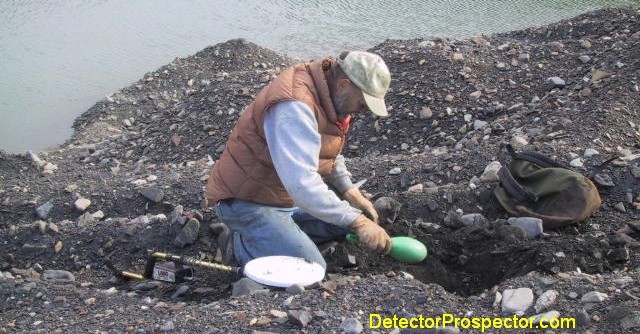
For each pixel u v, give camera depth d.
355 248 4.60
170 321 3.67
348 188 4.64
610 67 7.20
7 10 14.12
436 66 8.02
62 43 12.35
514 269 4.27
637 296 3.47
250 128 4.14
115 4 14.64
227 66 10.66
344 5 14.08
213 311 3.76
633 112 6.18
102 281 4.84
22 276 4.91
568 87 7.22
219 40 12.33
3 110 9.73
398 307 3.66
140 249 5.11
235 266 4.58
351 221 3.92
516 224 4.66
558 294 3.63
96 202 5.98
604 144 5.62
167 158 7.73
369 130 7.38
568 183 4.74
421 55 8.32
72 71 11.10
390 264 4.52
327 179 4.64
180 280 4.53
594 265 4.18
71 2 14.71
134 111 9.61
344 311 3.63
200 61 10.81
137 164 7.65
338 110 4.02
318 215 3.86
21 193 6.29
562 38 9.43
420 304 3.69
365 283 3.90
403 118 7.38
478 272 4.47
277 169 3.84
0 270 5.17
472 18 12.73
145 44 12.26
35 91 10.38
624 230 4.59
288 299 3.78
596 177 5.03
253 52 10.93
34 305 4.24
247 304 3.78
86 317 4.00
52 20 13.59
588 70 7.42
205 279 4.62
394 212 4.96
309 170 3.80
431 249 4.63
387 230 4.81
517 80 7.71
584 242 4.32
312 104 3.90
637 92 6.47
